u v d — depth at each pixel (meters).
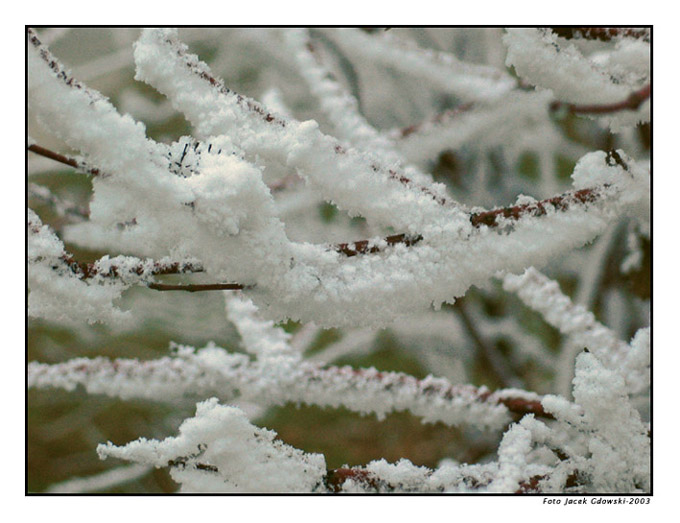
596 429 1.18
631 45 1.21
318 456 1.17
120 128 1.08
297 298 1.10
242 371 1.28
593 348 1.28
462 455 1.76
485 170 1.86
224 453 1.15
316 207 1.78
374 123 1.84
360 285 1.10
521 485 1.17
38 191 1.37
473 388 1.26
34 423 1.84
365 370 1.26
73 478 1.75
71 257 1.13
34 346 1.83
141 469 1.70
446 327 1.89
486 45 1.79
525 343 1.84
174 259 1.12
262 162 1.11
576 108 1.20
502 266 1.12
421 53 1.42
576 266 1.85
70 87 1.08
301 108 1.89
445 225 1.11
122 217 1.09
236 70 1.92
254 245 1.09
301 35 1.42
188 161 1.09
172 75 1.11
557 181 1.89
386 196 1.11
